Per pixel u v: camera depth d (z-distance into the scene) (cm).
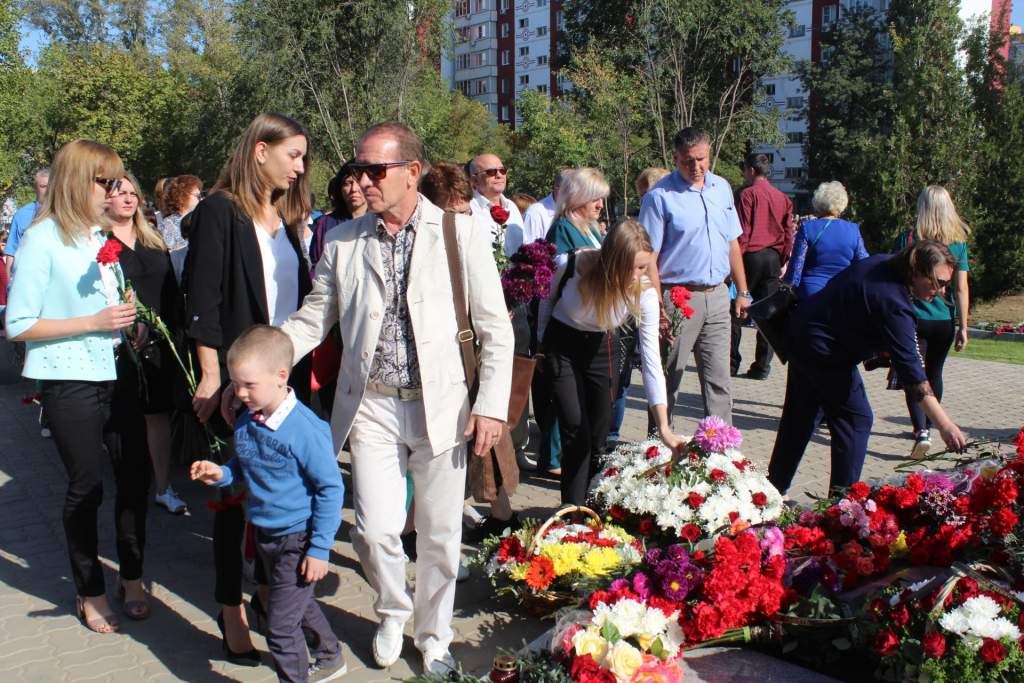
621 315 450
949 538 381
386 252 334
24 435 742
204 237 351
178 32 5419
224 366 360
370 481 340
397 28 3191
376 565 347
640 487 457
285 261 373
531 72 7344
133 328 397
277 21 3138
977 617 308
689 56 3456
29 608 418
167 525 529
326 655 349
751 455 671
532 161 3556
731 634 351
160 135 4378
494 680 320
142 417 399
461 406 340
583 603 379
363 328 332
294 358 341
